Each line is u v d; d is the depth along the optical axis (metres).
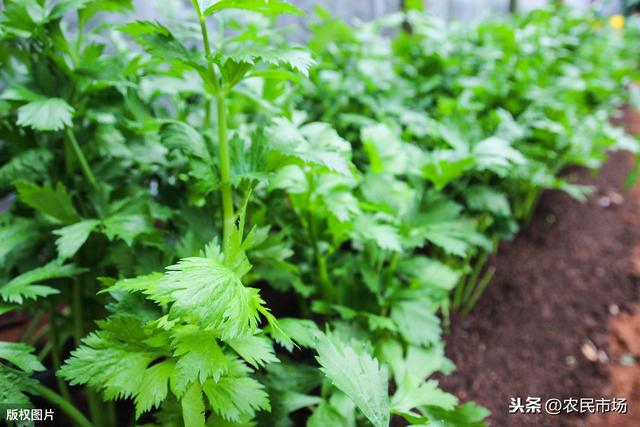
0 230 1.10
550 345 1.77
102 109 1.17
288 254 1.16
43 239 1.18
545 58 3.12
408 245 1.31
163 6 2.12
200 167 0.98
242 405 0.77
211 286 0.67
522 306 1.99
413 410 1.33
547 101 2.43
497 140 1.45
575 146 2.35
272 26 2.41
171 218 1.30
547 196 2.94
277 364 1.18
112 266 1.19
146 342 0.80
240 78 0.93
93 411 1.18
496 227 2.01
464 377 1.59
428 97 2.50
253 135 1.06
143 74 1.24
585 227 2.62
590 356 1.72
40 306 1.22
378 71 2.50
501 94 2.48
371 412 0.80
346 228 1.22
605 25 4.98
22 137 1.16
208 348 0.75
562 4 4.63
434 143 2.14
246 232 1.13
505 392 1.53
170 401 0.85
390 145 1.46
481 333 1.82
